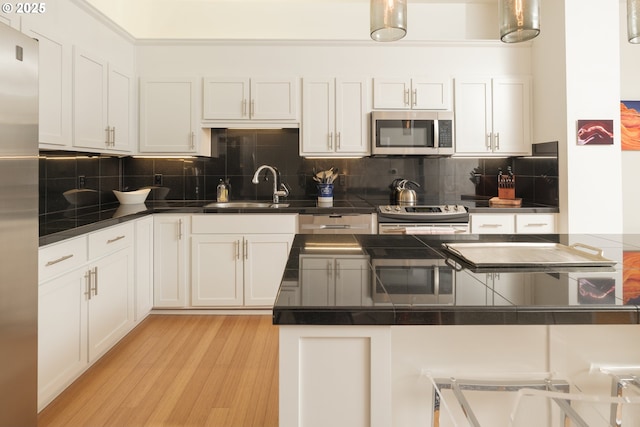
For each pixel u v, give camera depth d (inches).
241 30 147.5
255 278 122.2
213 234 122.0
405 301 34.7
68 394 78.0
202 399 76.7
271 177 145.3
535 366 44.1
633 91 144.6
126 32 120.9
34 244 62.4
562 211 122.9
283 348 34.5
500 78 134.2
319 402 35.0
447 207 125.3
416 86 132.6
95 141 104.3
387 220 121.2
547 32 127.9
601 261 47.7
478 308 33.1
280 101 131.5
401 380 44.3
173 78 129.8
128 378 84.4
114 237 96.5
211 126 132.4
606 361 44.1
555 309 33.0
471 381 41.6
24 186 59.7
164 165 144.2
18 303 59.0
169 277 122.3
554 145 125.4
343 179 146.6
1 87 54.4
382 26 38.9
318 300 35.1
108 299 93.6
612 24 119.5
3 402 56.8
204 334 108.8
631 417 44.2
